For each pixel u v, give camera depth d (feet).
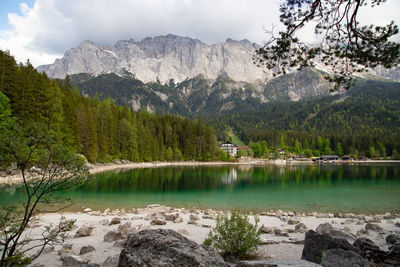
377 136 573.33
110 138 274.16
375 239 43.98
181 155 399.24
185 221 62.54
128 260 17.08
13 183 108.17
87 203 88.69
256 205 91.09
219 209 84.17
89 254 35.83
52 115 165.17
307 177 192.85
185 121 446.19
